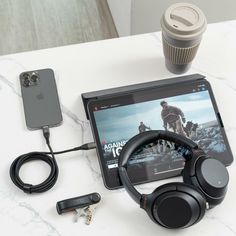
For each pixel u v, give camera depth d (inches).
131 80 37.9
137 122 34.0
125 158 31.1
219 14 55.8
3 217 30.7
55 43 78.0
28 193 31.5
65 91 37.1
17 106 36.1
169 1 56.2
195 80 36.0
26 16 81.2
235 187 32.4
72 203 30.5
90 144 33.3
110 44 39.8
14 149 33.9
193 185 29.2
